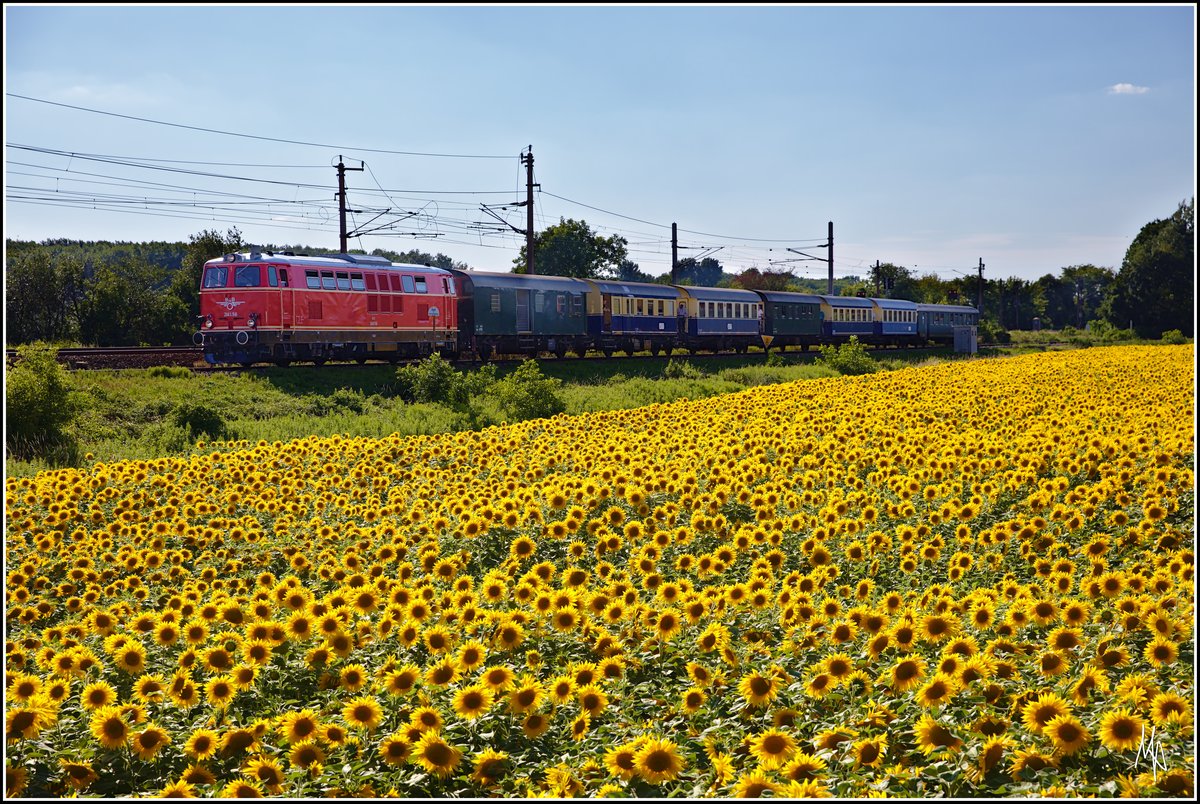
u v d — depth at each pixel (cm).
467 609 738
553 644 725
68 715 631
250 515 1264
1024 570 909
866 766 528
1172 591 732
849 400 2280
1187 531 980
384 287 3319
